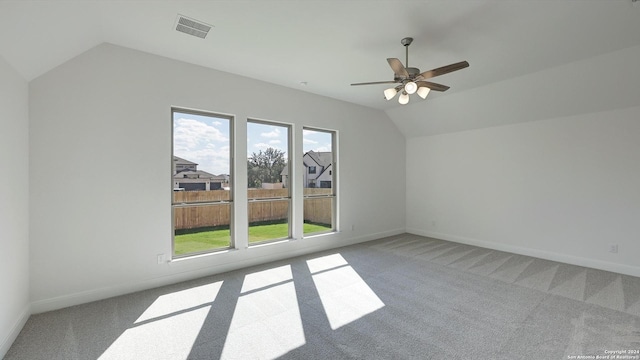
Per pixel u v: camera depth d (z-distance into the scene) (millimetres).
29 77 2707
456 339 2393
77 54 3012
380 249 5305
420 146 6562
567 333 2473
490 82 4445
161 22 2771
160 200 3557
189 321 2689
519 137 5031
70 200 2998
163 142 3578
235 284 3590
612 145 4082
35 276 2816
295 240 4824
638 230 3889
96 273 3143
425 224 6484
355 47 3305
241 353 2219
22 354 2189
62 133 2955
